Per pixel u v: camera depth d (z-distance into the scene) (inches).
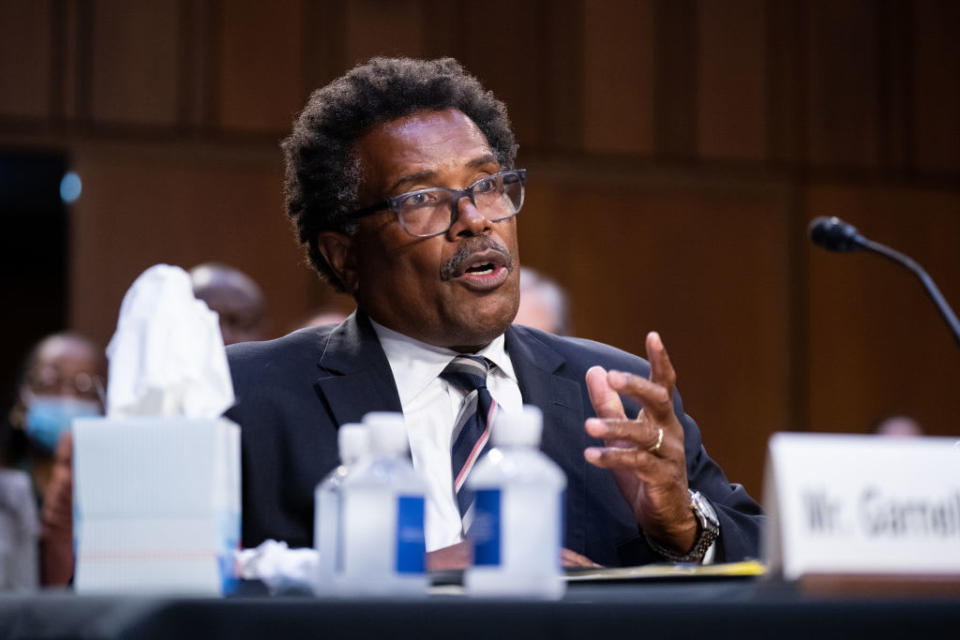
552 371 262.7
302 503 242.5
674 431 212.4
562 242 810.8
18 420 526.6
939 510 142.1
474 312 246.8
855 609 124.8
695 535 223.9
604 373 216.2
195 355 167.0
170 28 759.1
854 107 855.7
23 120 738.8
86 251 741.9
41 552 441.1
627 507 250.4
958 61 868.0
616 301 815.7
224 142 762.2
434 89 265.1
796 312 839.1
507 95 802.2
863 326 845.2
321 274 284.0
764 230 838.5
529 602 124.6
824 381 836.6
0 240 1104.2
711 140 834.2
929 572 140.0
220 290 465.4
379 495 143.5
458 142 255.8
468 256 246.4
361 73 271.4
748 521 235.9
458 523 235.9
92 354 540.1
